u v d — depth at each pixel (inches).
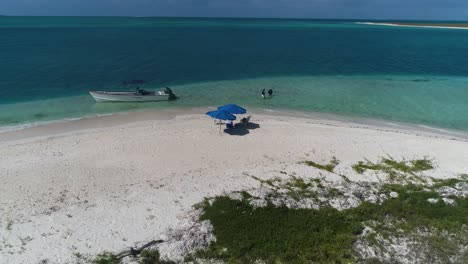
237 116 1245.7
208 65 2199.8
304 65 2282.2
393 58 2657.5
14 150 913.5
